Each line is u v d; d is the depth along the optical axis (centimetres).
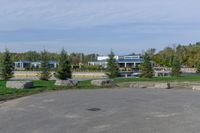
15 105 1648
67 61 3828
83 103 1742
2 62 3650
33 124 1204
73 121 1270
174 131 1122
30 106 1619
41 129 1124
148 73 4016
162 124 1235
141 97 2045
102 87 2689
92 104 1712
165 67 8931
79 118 1334
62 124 1211
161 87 2747
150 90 2541
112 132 1092
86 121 1274
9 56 3688
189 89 2661
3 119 1292
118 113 1462
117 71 4341
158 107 1648
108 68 4344
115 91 2414
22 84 2323
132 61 8031
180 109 1591
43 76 4038
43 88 2392
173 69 4497
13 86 2338
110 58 4362
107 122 1259
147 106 1673
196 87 2659
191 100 1923
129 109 1575
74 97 1988
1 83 2656
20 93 2086
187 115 1434
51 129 1126
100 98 1958
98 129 1135
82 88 2592
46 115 1386
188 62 9306
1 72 3650
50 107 1595
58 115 1391
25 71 6938
